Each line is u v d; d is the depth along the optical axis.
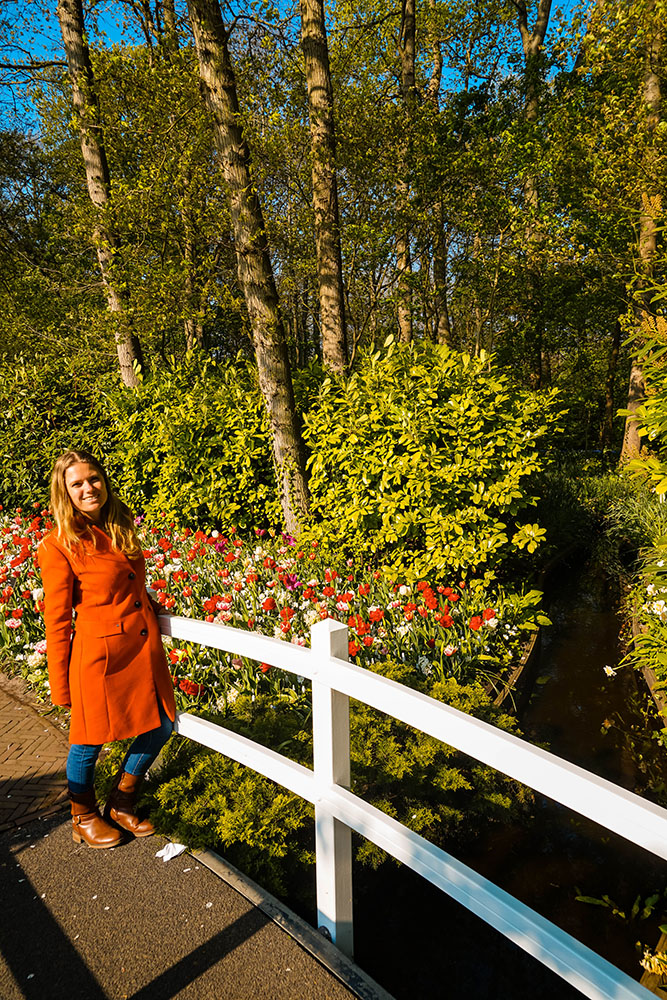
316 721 1.92
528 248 11.72
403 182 8.91
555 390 5.74
